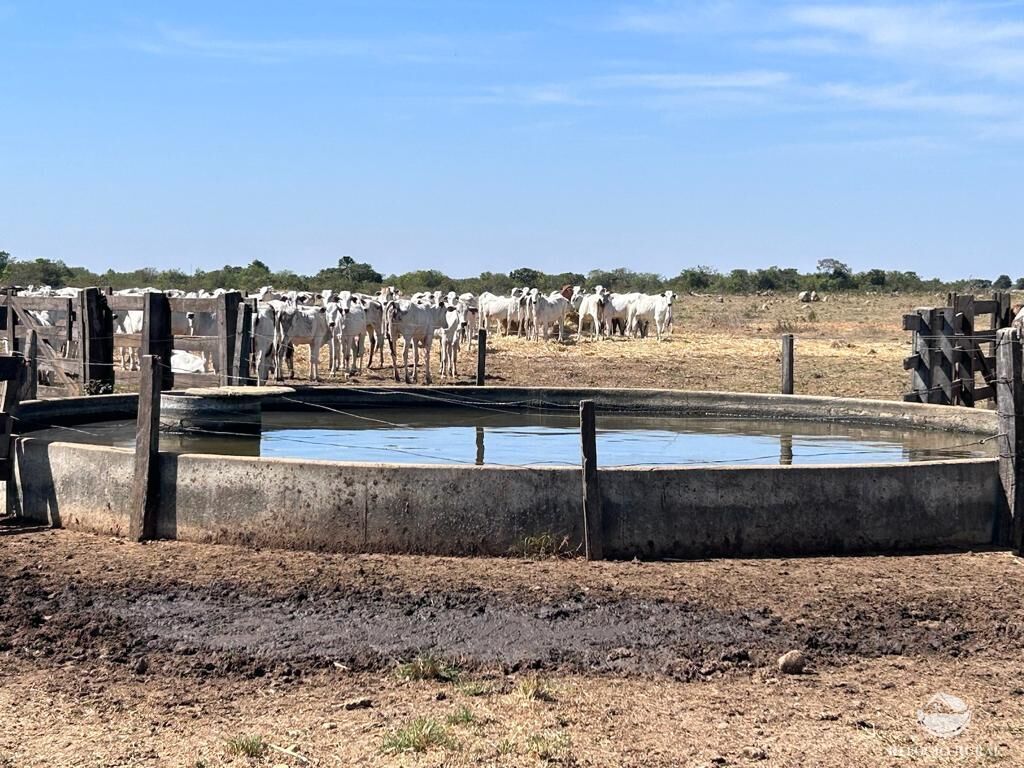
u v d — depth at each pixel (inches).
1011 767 244.8
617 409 791.7
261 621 342.0
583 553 412.8
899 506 428.8
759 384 1147.3
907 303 2842.0
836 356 1423.5
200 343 698.2
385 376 1209.4
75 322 787.4
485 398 791.7
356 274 3609.7
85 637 327.0
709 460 577.6
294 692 287.3
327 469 416.2
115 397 662.5
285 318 1073.5
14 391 473.7
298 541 419.2
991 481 440.8
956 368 735.7
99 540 433.1
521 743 251.9
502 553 412.2
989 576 394.9
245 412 630.5
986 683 298.0
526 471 410.9
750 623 342.3
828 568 402.3
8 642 322.7
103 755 247.3
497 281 3649.1
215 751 248.8
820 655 317.7
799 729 264.5
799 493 420.2
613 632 333.4
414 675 297.9
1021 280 4062.5
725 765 243.8
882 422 705.6
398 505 413.4
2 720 267.6
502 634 331.3
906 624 343.9
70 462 452.4
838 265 4119.1
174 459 432.8
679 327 2084.2
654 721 268.2
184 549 419.5
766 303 2962.6
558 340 1733.5
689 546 415.2
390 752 246.8
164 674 300.2
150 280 2947.8
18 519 466.0
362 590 370.0
